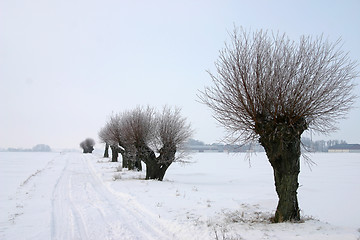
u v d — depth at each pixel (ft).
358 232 25.00
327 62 29.66
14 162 154.61
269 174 105.09
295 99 28.32
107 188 62.13
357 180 82.79
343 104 29.78
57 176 83.56
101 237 27.30
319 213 41.22
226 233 26.55
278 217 30.66
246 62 30.76
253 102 30.37
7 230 29.37
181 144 77.56
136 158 89.71
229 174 105.91
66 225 31.68
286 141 29.81
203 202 43.78
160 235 28.04
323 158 221.05
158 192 53.06
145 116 80.18
